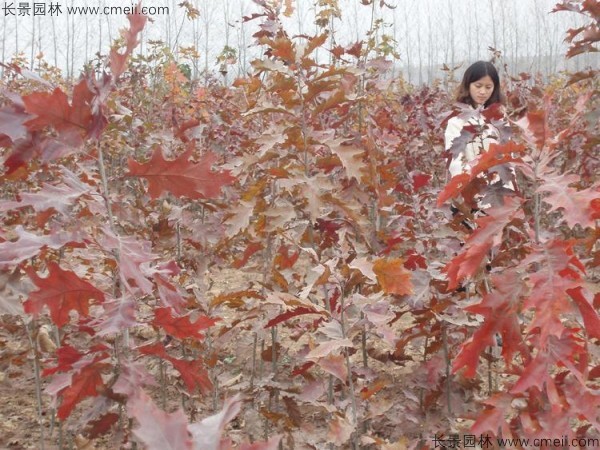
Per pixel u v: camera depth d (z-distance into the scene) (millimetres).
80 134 1543
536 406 1485
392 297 2393
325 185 2223
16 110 1516
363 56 3838
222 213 3396
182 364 1651
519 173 2604
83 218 2037
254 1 3098
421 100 6730
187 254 2961
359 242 2713
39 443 2928
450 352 2318
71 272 1428
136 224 2686
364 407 2090
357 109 3766
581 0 3422
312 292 2180
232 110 5707
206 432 802
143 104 6707
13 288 1618
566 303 1242
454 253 2307
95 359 1512
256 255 4559
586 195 1296
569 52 3535
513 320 1389
